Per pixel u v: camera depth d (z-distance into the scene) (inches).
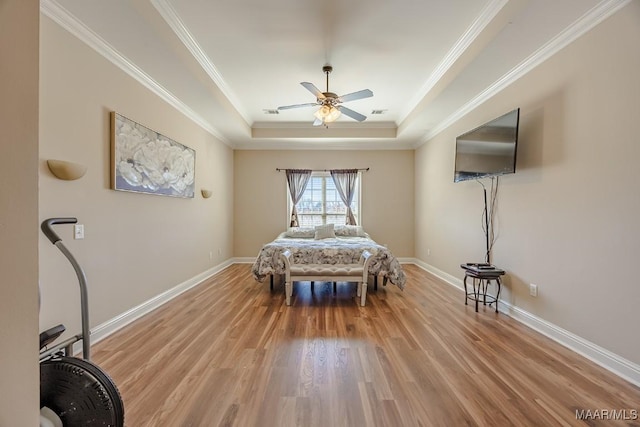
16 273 30.1
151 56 112.4
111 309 111.2
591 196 91.7
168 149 149.8
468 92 147.5
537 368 86.0
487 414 66.4
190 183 175.3
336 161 265.6
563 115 102.0
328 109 141.6
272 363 88.3
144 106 130.6
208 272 205.6
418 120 193.3
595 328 90.2
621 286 82.9
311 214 270.4
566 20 91.4
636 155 79.4
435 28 113.5
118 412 53.5
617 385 77.6
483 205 151.6
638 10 78.9
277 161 264.8
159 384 77.4
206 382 78.3
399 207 264.8
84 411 52.1
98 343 101.6
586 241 93.4
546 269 109.4
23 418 30.8
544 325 109.7
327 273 147.4
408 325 118.6
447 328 115.6
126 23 93.1
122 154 115.8
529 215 118.3
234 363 88.2
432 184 221.3
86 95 99.7
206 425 62.8
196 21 109.5
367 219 265.0
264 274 163.9
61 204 90.9
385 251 162.7
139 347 98.6
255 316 128.6
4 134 29.0
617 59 83.8
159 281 144.4
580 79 95.3
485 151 136.9
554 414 66.5
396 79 157.4
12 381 29.9
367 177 265.3
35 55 31.6
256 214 264.4
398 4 100.3
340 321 122.9
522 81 122.2
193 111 174.4
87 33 97.1
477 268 134.3
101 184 106.6
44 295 85.7
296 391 74.6
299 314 131.3
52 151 87.9
